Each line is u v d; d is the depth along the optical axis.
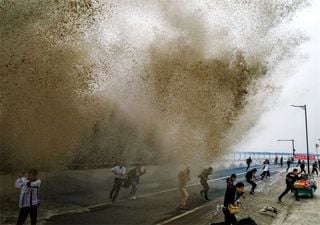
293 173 13.46
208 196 13.88
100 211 9.62
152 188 16.38
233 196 7.98
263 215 10.11
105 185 16.08
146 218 8.90
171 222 8.50
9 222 7.74
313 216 10.14
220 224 7.92
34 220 7.00
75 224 7.87
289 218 9.77
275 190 16.80
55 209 9.66
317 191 17.70
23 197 6.94
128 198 12.47
